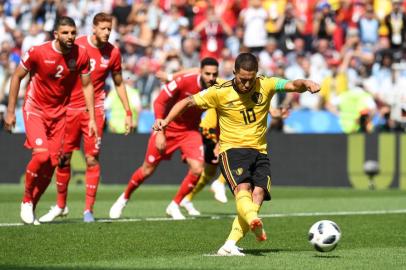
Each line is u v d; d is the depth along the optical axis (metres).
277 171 55.66
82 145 54.75
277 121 57.19
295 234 28.66
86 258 22.16
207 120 36.12
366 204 42.38
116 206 33.44
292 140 55.41
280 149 55.56
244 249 24.59
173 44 66.31
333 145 54.84
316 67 60.88
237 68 22.41
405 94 59.50
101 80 32.25
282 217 34.72
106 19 31.75
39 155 28.66
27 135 29.17
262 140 23.55
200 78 32.28
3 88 60.31
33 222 29.62
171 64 57.28
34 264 20.95
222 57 63.00
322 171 55.09
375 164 54.34
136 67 62.75
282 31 65.81
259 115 23.31
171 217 34.41
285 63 62.28
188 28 68.62
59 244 24.80
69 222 31.05
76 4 68.69
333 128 57.59
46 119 29.62
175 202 34.03
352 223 32.41
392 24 64.12
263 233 21.75
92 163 31.80
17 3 68.69
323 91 59.81
